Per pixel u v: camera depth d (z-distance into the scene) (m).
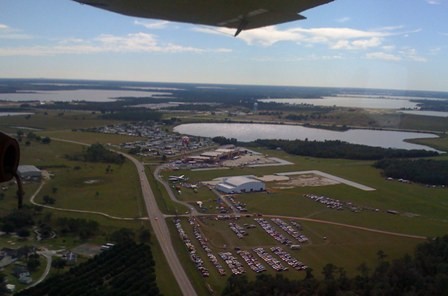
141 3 3.52
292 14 3.58
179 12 3.59
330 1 3.38
